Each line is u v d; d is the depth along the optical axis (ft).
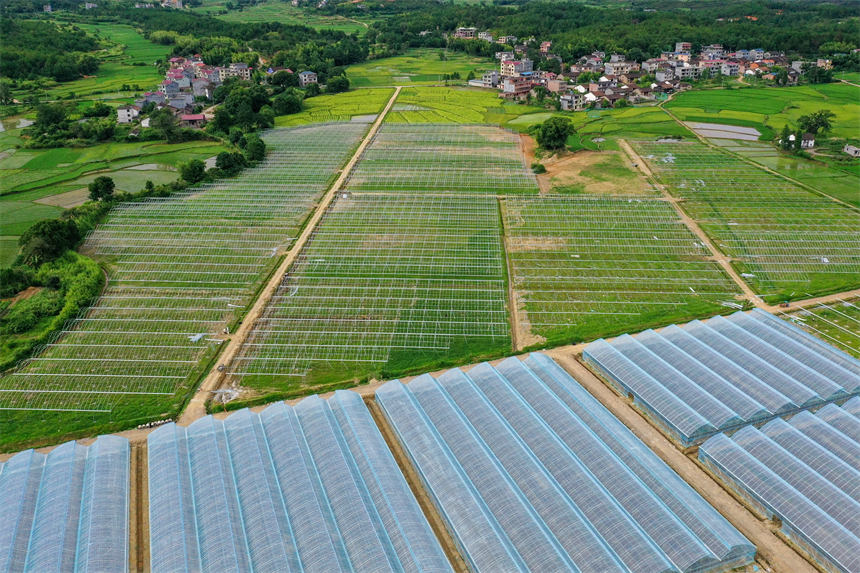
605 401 250.98
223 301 325.83
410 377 265.95
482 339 290.15
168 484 203.72
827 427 223.10
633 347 271.90
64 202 473.67
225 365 273.95
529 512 191.93
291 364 275.18
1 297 334.65
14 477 207.72
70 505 197.67
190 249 383.86
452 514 192.03
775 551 184.14
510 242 386.93
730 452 212.64
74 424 242.17
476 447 217.97
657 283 334.65
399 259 366.43
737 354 267.39
